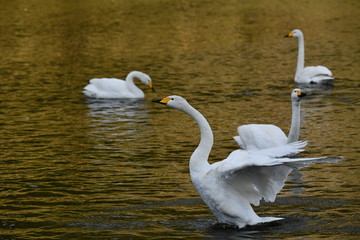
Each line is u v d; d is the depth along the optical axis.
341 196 11.39
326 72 23.75
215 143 15.70
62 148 15.32
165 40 34.94
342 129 16.73
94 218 10.55
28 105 20.56
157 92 22.95
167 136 16.47
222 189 10.01
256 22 41.56
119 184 12.47
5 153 14.90
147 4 50.88
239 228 10.02
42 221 10.45
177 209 10.97
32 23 41.41
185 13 45.75
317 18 42.91
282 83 24.02
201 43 33.97
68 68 27.52
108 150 15.12
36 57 30.30
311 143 15.32
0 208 11.16
